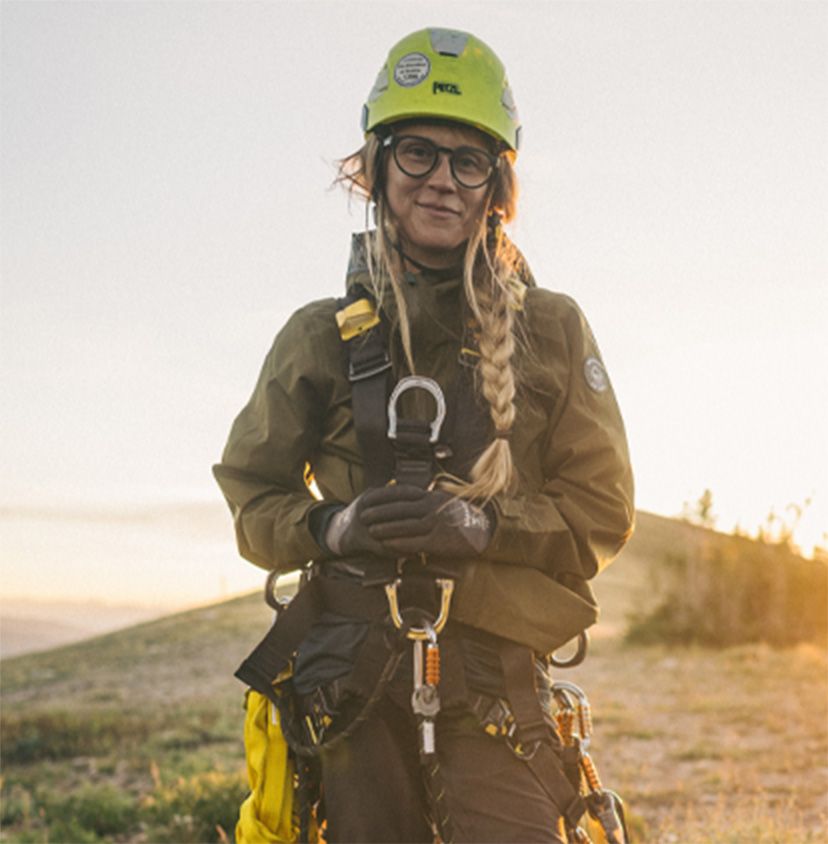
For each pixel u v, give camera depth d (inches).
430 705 102.5
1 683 1157.1
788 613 1082.1
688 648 1078.4
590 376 114.3
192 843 450.6
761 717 665.0
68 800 522.3
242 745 684.7
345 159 122.0
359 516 105.7
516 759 104.8
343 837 108.8
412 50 116.0
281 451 115.9
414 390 110.6
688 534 1202.6
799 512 1130.7
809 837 361.1
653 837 392.5
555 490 111.7
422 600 105.8
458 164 114.4
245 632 1470.2
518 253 120.8
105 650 1400.1
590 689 830.5
